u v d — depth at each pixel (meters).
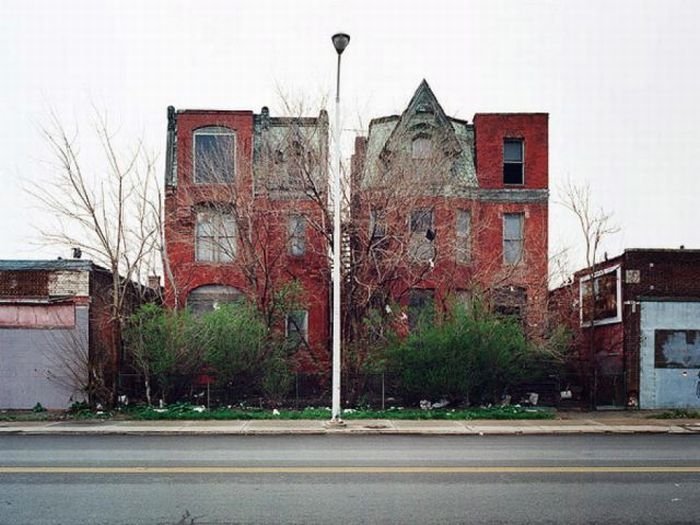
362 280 23.77
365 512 8.69
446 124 28.64
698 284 24.44
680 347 24.20
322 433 17.56
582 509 8.88
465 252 27.86
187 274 28.50
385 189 23.88
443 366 22.27
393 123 29.17
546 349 23.59
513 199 30.27
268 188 25.52
